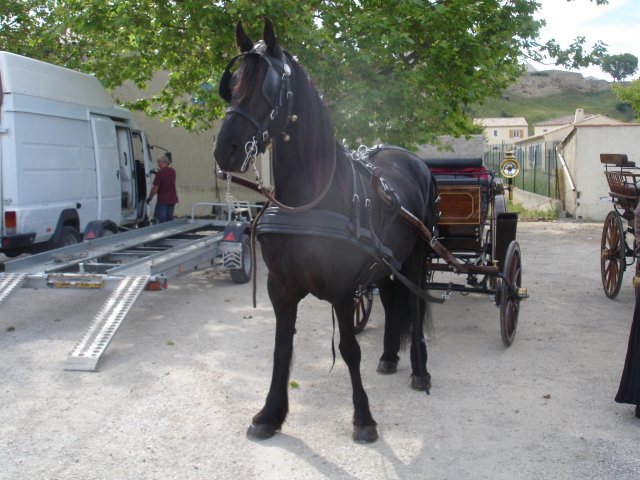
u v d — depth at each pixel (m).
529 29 10.64
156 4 10.15
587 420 4.44
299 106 3.70
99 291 8.70
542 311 7.50
